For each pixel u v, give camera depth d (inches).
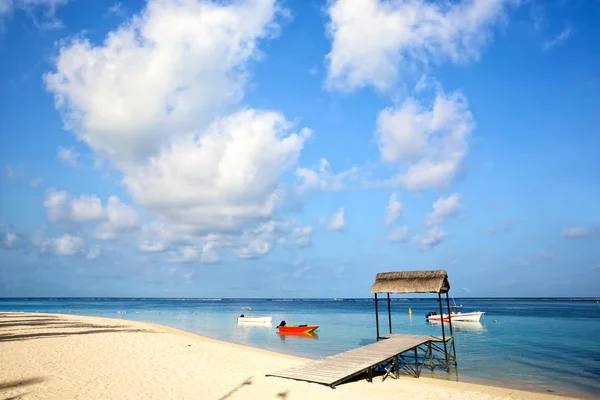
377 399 552.7
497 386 759.1
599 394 711.1
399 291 982.4
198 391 564.4
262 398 536.1
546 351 1224.8
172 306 6087.6
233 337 1637.6
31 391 531.8
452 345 991.6
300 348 1295.5
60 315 2364.7
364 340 1524.4
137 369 691.4
